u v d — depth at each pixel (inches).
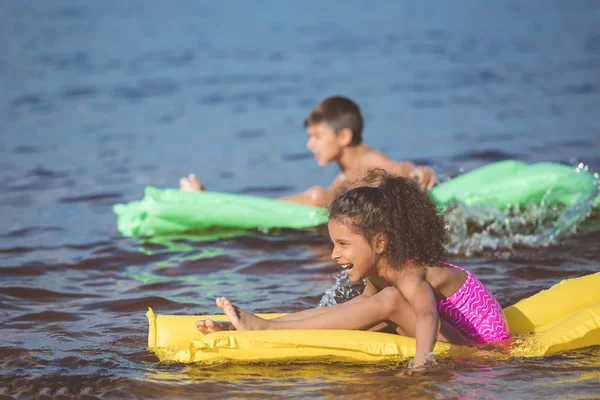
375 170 356.2
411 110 991.6
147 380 296.8
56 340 342.6
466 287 331.9
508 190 542.3
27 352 326.6
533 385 285.0
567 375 293.6
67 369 309.1
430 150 794.2
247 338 305.0
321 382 291.0
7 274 448.8
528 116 935.7
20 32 1736.0
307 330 311.3
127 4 2322.8
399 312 320.2
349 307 321.7
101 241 518.3
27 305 395.9
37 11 2145.7
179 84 1190.9
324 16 2011.6
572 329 319.0
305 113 992.2
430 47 1489.9
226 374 300.5
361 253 320.5
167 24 1887.3
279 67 1311.5
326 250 498.3
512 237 509.0
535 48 1444.4
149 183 695.1
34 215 587.5
